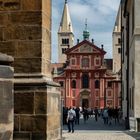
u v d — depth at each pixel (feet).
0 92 23.49
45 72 33.86
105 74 434.30
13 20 33.17
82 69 434.30
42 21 33.06
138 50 119.55
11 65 25.85
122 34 208.33
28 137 31.83
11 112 24.25
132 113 127.03
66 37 520.42
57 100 35.73
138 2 119.85
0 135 23.40
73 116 110.63
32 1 33.09
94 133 108.58
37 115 31.89
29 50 32.89
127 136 97.09
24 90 32.04
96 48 435.94
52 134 33.50
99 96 433.07
